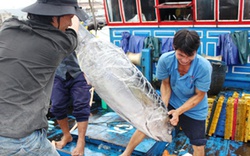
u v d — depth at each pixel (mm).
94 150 3447
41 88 1831
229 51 4613
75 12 1798
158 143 3398
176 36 2307
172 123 2586
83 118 3164
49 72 1853
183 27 5051
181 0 5402
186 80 2611
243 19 4512
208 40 4887
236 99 3838
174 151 3557
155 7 5047
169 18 5312
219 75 4094
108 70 2199
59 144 3463
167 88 2896
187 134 2918
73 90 3158
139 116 2377
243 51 4555
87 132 3684
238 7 4473
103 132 3680
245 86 4746
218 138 3861
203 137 2887
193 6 4770
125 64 2291
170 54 2654
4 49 1741
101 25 5785
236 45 4586
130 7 5422
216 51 4855
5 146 1739
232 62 4625
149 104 2410
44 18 1784
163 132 2623
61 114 3355
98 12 7680
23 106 1757
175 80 2729
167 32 5246
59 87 3248
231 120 3748
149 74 4199
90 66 2229
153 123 2479
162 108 2525
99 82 2230
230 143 3721
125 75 2252
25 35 1760
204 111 2803
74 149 3141
